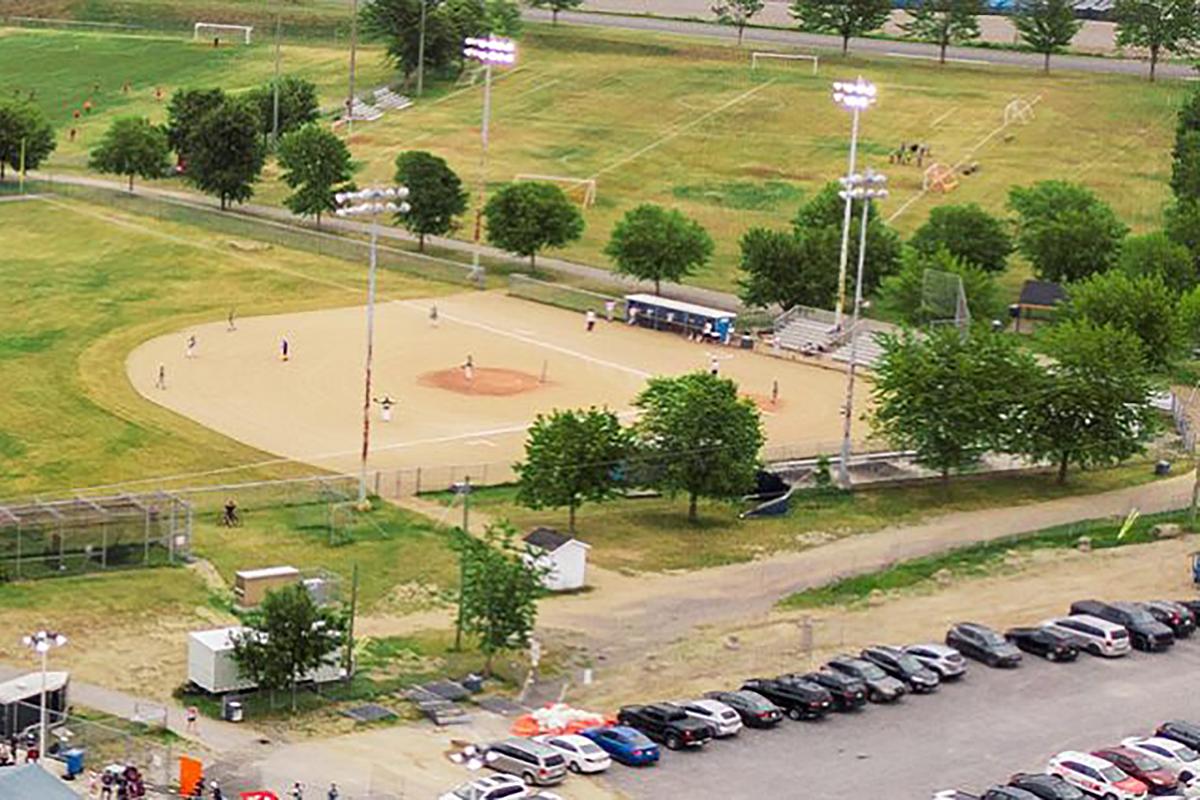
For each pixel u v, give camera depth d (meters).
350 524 189.88
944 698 152.00
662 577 180.50
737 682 154.00
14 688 136.00
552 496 189.00
